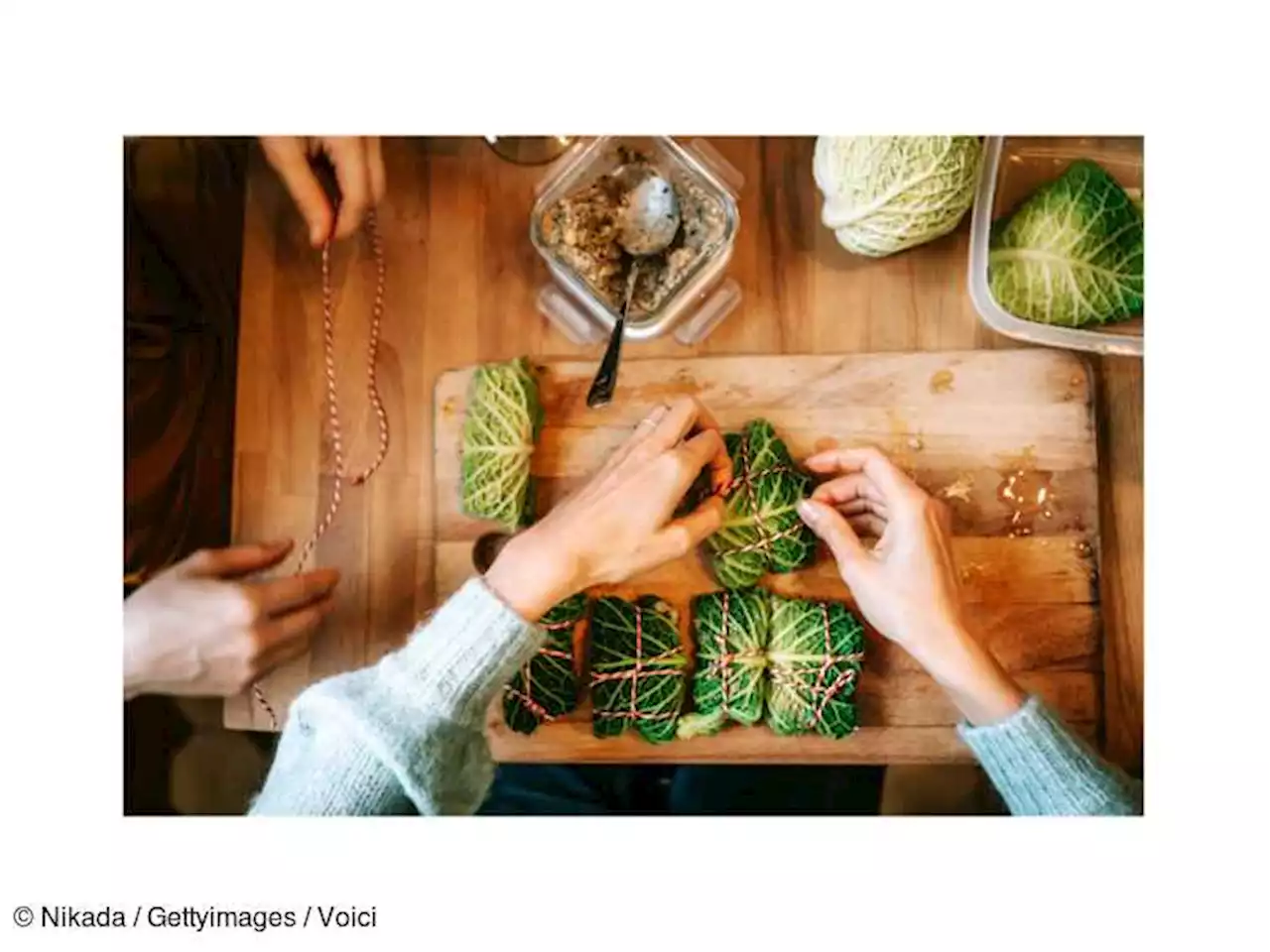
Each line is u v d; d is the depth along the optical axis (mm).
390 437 810
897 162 728
